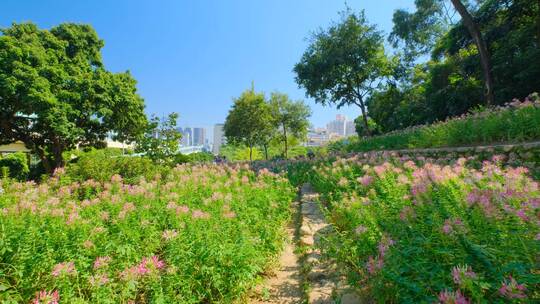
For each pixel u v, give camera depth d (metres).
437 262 2.56
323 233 4.75
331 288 3.23
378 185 5.37
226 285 3.07
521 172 4.70
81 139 20.70
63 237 3.31
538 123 6.99
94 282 2.66
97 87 18.62
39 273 2.91
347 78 27.23
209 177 8.62
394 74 28.55
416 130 13.73
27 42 17.02
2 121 17.42
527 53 14.46
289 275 3.82
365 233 3.24
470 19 15.40
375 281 2.53
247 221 4.55
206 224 3.71
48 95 16.09
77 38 20.09
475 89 17.86
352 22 26.12
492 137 8.20
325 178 7.98
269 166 13.62
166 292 2.80
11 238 3.19
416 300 2.29
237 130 33.72
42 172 20.58
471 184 4.13
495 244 2.43
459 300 1.88
